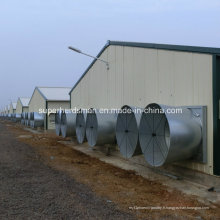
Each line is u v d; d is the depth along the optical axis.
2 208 4.32
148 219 3.98
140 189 5.63
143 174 7.07
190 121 5.94
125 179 6.54
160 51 7.48
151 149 6.48
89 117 10.36
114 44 10.35
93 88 12.68
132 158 8.81
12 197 4.88
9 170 7.15
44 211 4.20
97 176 6.78
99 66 11.91
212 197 5.09
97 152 11.03
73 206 4.43
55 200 4.72
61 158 9.53
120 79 9.91
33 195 5.00
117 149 9.88
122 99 9.75
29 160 8.81
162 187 5.80
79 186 5.71
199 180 6.02
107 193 5.25
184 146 5.67
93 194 5.15
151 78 7.91
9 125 35.16
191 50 6.25
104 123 9.35
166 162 5.80
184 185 5.96
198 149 5.99
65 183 5.91
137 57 8.70
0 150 10.85
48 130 23.86
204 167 5.93
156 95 7.67
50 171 7.17
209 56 5.80
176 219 4.01
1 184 5.76
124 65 9.59
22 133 21.17
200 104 6.07
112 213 4.16
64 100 24.86
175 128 5.55
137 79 8.70
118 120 8.38
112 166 8.18
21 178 6.32
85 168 7.80
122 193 5.29
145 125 6.68
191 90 6.33
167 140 6.38
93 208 4.36
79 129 12.09
